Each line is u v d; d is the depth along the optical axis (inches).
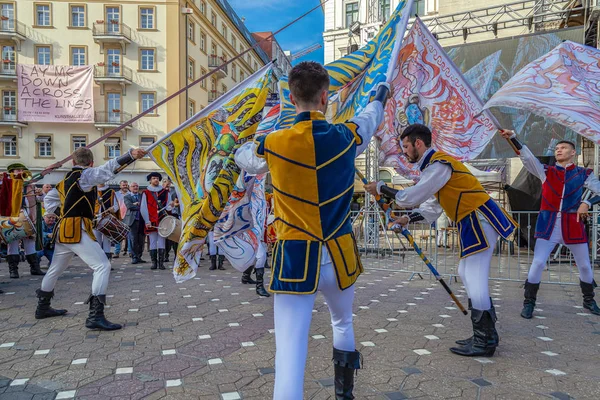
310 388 109.6
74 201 164.2
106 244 339.6
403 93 176.2
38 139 1037.2
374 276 297.4
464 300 214.7
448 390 108.6
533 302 182.1
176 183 139.8
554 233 183.0
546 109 120.4
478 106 181.2
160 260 330.0
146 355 135.3
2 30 1019.9
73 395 107.0
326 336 153.1
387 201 131.3
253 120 131.3
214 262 331.3
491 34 579.2
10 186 218.5
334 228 75.0
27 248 297.3
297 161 72.4
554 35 441.4
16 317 181.9
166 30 1071.6
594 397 104.9
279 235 76.5
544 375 118.2
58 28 1052.5
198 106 1180.5
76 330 162.6
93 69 1050.1
